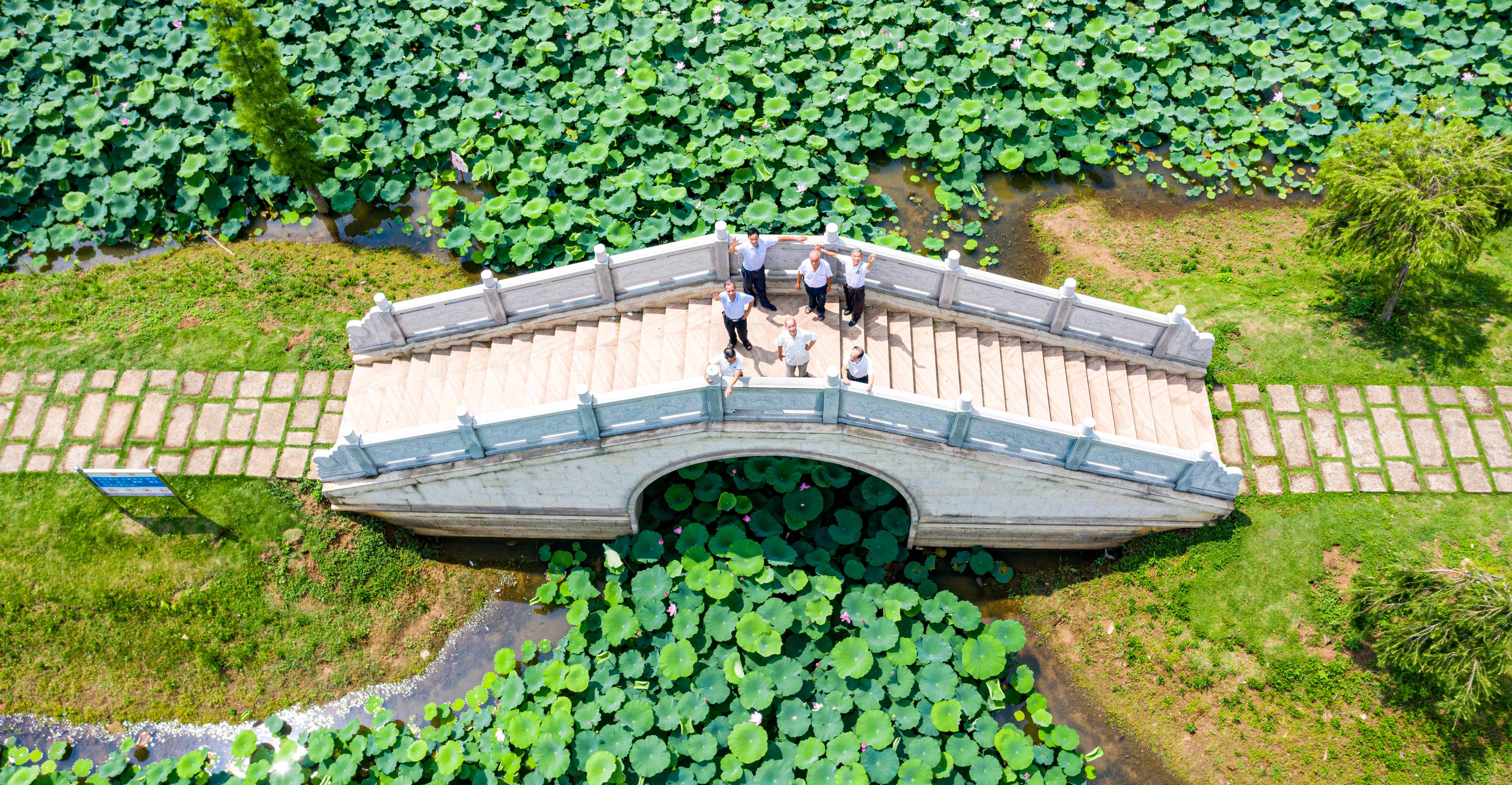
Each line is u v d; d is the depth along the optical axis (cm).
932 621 1373
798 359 1282
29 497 1478
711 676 1323
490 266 1772
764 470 1499
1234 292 1642
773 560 1414
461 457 1362
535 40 2064
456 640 1452
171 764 1293
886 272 1402
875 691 1309
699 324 1406
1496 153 1409
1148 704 1343
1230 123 1920
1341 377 1504
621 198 1769
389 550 1485
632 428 1312
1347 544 1369
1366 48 2009
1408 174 1441
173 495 1462
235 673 1398
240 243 1836
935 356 1412
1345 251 1480
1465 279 1598
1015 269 1767
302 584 1445
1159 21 2095
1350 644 1305
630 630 1355
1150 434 1406
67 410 1557
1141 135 1928
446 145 1903
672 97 1942
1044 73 1958
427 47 2077
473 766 1279
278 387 1579
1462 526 1362
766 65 2028
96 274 1775
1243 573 1373
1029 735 1335
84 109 1945
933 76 1989
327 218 1877
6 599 1409
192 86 1984
